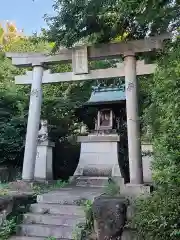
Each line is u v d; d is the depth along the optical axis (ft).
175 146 13.43
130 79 22.03
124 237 15.29
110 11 19.01
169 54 16.55
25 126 35.12
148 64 22.40
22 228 18.15
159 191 14.98
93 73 24.20
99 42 23.18
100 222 15.53
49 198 20.83
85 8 18.74
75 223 17.71
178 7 15.07
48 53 24.77
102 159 31.24
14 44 49.03
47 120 36.14
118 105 31.83
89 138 32.19
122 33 21.94
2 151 33.81
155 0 14.52
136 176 19.94
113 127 32.22
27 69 41.37
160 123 15.26
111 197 17.47
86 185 28.66
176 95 13.71
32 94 25.21
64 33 21.26
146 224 14.07
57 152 39.01
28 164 24.22
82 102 37.78
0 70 40.32
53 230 17.53
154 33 21.50
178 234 12.96
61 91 40.91
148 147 26.76
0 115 35.37
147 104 21.26
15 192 21.72
